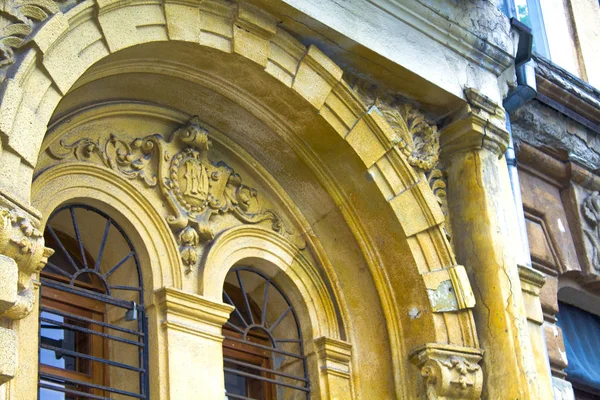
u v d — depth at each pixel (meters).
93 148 7.23
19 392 6.14
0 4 6.00
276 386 7.87
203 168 7.69
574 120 10.36
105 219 7.26
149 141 7.52
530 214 9.86
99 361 6.69
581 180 10.34
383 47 7.91
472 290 8.10
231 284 8.01
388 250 8.07
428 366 7.74
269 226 8.07
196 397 6.98
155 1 6.93
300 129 7.89
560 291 10.13
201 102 7.74
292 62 7.63
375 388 7.94
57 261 7.10
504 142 8.60
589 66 11.52
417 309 7.95
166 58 7.25
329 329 8.04
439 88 8.21
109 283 7.25
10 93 5.82
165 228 7.36
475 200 8.30
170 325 7.05
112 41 6.61
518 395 7.71
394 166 8.02
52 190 6.92
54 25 6.15
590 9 11.93
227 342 7.75
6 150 5.77
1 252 5.54
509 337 7.89
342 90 7.81
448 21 8.36
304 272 8.09
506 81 9.16
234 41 7.32
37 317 6.41
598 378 10.00
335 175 8.08
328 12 7.65
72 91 6.89
